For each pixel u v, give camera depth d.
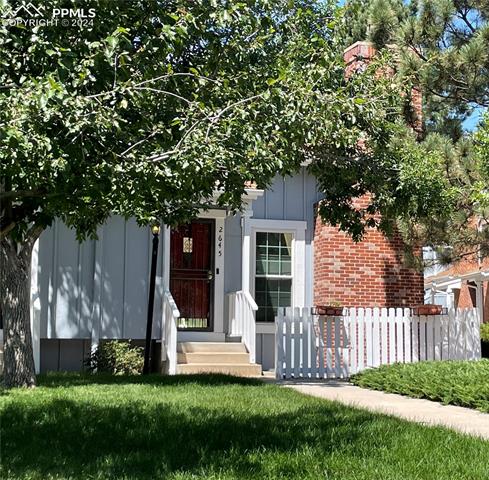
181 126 7.59
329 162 12.89
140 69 7.71
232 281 16.19
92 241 14.78
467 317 14.69
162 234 15.04
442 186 12.95
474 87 14.80
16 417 7.74
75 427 7.21
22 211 9.62
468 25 15.51
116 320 14.75
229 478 5.39
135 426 7.33
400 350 14.33
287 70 9.70
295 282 16.77
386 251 16.48
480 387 9.72
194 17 8.16
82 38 7.18
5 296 10.77
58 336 14.43
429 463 5.96
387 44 15.90
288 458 6.00
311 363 13.87
